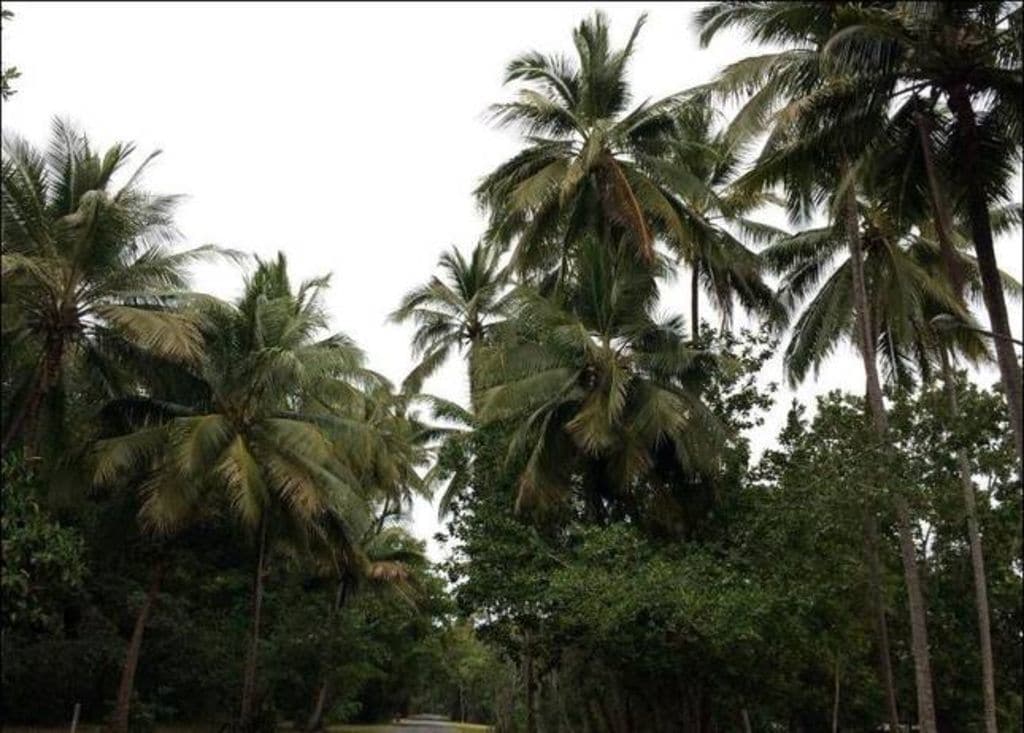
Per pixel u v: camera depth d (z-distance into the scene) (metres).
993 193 17.34
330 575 34.72
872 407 19.86
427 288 35.84
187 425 22.80
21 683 26.95
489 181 25.92
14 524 14.85
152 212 21.28
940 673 28.05
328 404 30.06
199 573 29.81
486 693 68.31
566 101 25.91
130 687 24.36
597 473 24.11
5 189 18.97
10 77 14.16
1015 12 14.77
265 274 28.83
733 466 22.83
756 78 18.41
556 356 23.44
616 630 19.56
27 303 19.38
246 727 26.72
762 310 27.95
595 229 25.11
